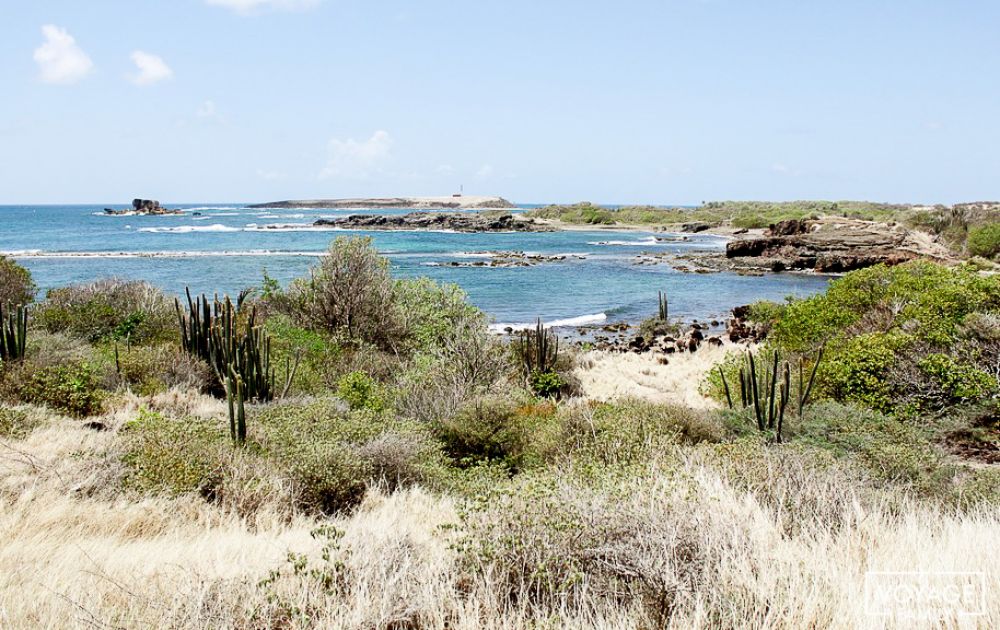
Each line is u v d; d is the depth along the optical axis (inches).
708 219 5915.4
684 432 377.7
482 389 533.6
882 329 628.1
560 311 1533.0
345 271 808.9
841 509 186.4
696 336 1117.1
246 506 257.6
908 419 419.8
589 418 367.2
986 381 415.2
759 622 117.4
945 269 744.3
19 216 6889.8
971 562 143.1
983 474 264.4
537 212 6948.8
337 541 168.6
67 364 494.6
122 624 126.0
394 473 313.9
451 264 2429.9
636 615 125.2
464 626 125.0
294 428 343.0
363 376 545.0
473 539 161.8
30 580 147.8
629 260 2758.4
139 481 255.8
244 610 134.3
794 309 701.3
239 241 3351.4
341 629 126.2
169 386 525.0
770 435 362.0
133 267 2046.0
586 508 159.8
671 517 151.3
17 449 287.9
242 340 493.0
